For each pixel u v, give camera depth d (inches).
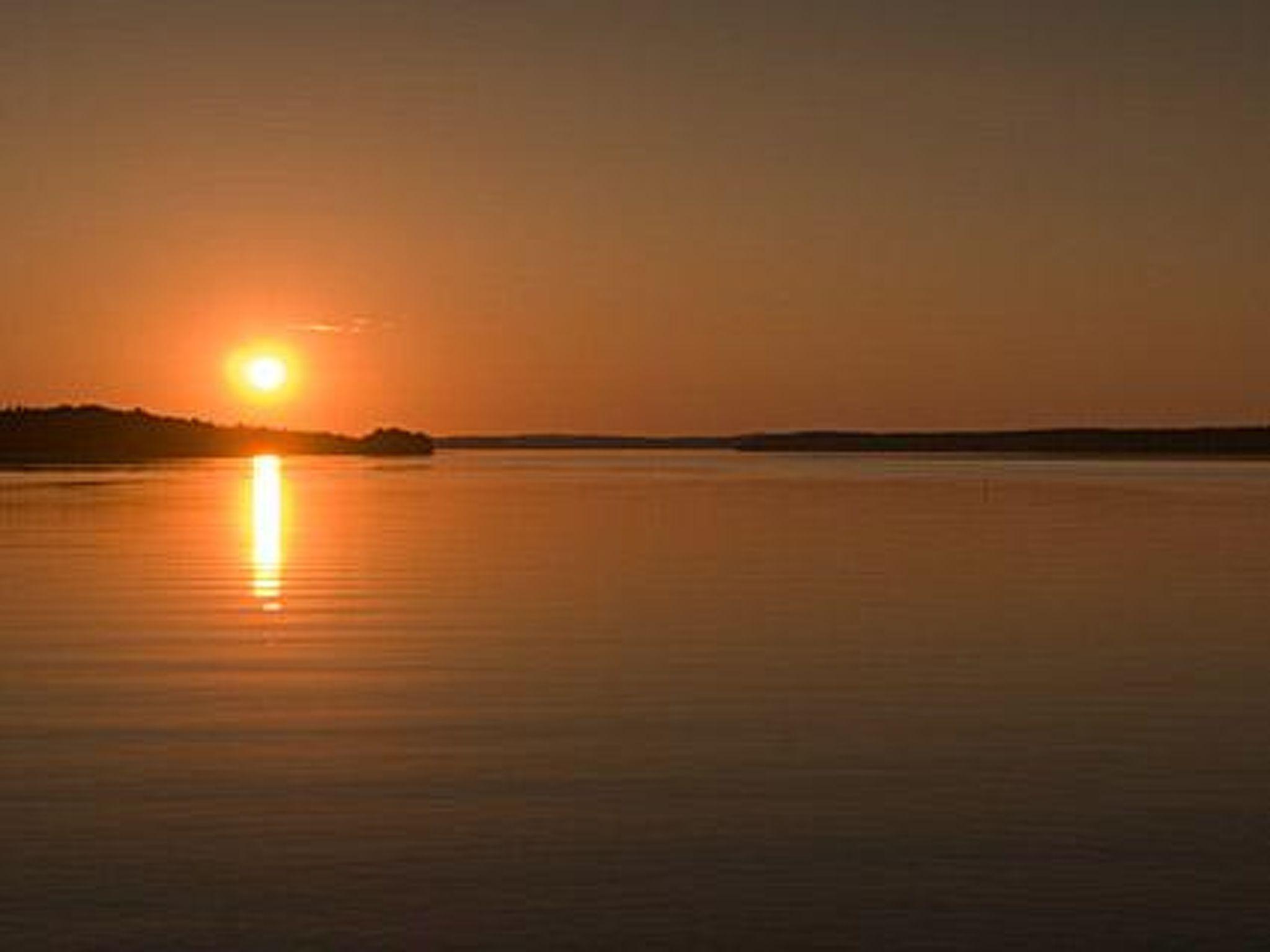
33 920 584.1
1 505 3949.3
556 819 726.5
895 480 6314.0
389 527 3026.6
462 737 912.3
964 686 1086.4
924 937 566.6
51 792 776.3
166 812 737.6
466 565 2114.9
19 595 1710.1
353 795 770.8
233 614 1528.1
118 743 895.7
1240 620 1456.7
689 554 2287.2
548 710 998.4
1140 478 6653.5
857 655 1238.3
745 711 994.1
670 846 681.6
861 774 814.5
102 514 3508.9
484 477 7253.9
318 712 991.6
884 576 1921.8
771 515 3422.7
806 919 585.9
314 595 1708.9
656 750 874.8
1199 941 562.6
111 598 1678.2
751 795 772.0
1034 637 1343.5
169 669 1173.7
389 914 591.8
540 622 1456.7
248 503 4156.0
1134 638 1332.4
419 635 1360.7
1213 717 968.9
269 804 752.3
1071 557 2197.3
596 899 609.0
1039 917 588.1
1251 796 764.6
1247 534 2709.2
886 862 657.0
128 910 596.1
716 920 585.6
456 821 723.4
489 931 573.3
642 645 1295.5
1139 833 699.4
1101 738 904.3
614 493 4913.9
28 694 1059.3
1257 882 629.0
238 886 624.7
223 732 927.0
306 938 565.3
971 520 3193.9
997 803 754.2
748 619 1472.7
